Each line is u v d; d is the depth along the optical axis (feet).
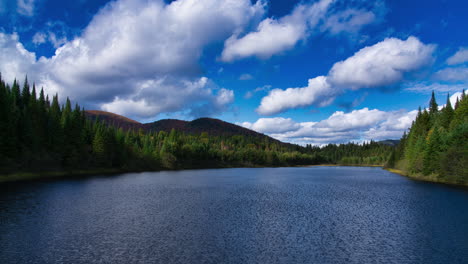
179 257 66.33
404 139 522.47
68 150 357.61
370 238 82.23
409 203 140.97
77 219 102.47
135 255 67.41
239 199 152.35
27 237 80.64
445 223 99.91
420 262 64.90
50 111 399.85
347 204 137.69
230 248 72.95
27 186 204.13
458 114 348.38
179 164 593.83
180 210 120.47
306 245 75.92
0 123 260.83
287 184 244.42
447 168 254.06
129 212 115.55
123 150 465.47
